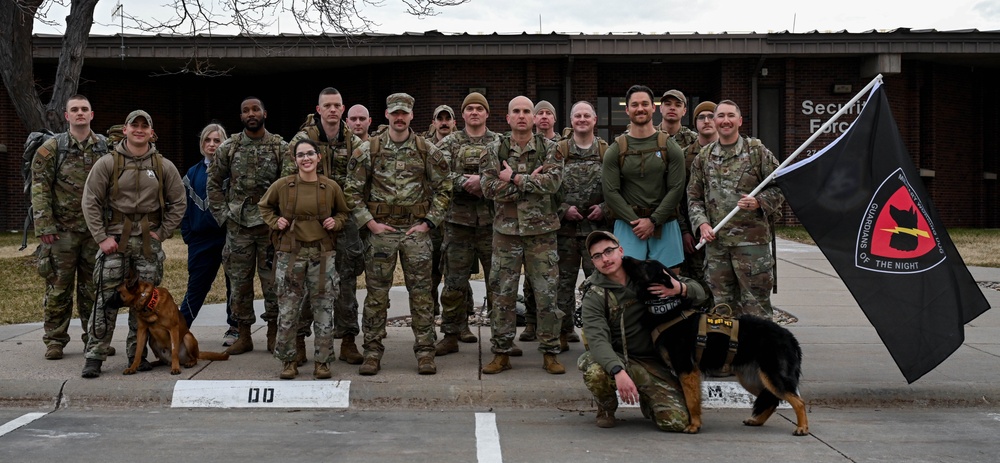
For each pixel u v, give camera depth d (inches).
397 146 263.6
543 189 255.1
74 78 569.3
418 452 195.9
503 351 266.1
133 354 269.4
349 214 275.3
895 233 241.1
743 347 209.3
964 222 1026.1
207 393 246.2
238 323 295.1
